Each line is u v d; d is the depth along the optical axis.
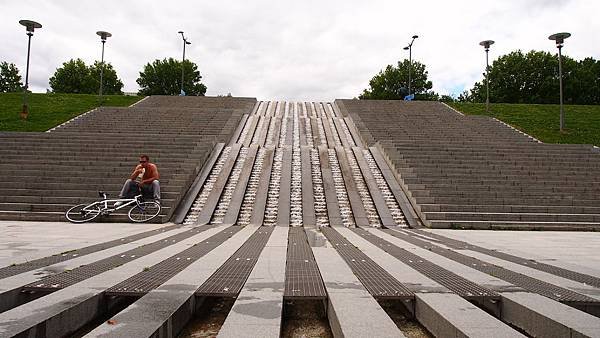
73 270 5.19
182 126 24.00
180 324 3.75
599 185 16.17
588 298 4.14
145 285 4.43
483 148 20.09
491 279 5.00
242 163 18.22
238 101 34.84
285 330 3.96
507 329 3.25
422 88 81.06
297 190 15.52
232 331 3.17
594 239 10.36
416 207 14.03
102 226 11.66
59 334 3.44
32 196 14.05
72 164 16.34
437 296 4.15
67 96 35.81
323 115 31.67
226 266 5.61
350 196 15.01
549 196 15.17
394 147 19.38
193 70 84.44
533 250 8.19
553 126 28.14
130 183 13.45
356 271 5.41
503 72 67.44
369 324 3.34
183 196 14.56
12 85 76.81
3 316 3.35
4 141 18.66
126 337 2.97
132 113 27.05
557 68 64.88
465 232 11.77
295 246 7.87
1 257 6.21
